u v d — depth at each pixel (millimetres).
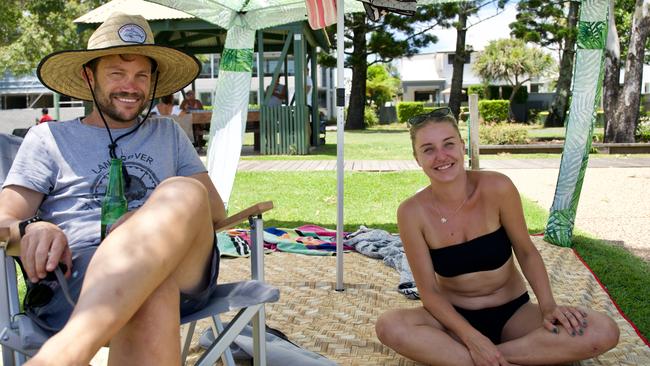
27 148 2443
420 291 2812
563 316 2602
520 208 2814
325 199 8102
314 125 17047
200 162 2707
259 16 5715
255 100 31172
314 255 5125
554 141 16516
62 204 2436
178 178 1970
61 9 20125
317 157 13812
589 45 5176
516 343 2652
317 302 3883
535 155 14188
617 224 6359
